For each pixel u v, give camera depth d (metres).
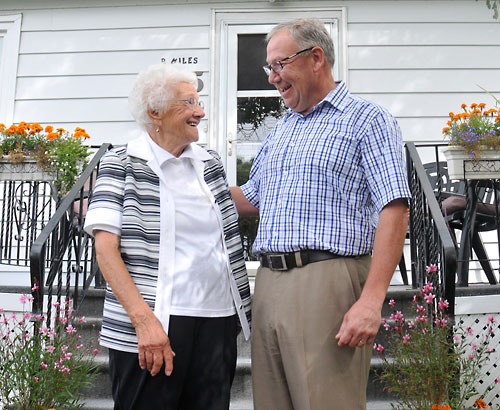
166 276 1.67
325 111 1.89
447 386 2.33
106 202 1.68
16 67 5.24
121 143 5.11
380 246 1.68
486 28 5.12
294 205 1.78
